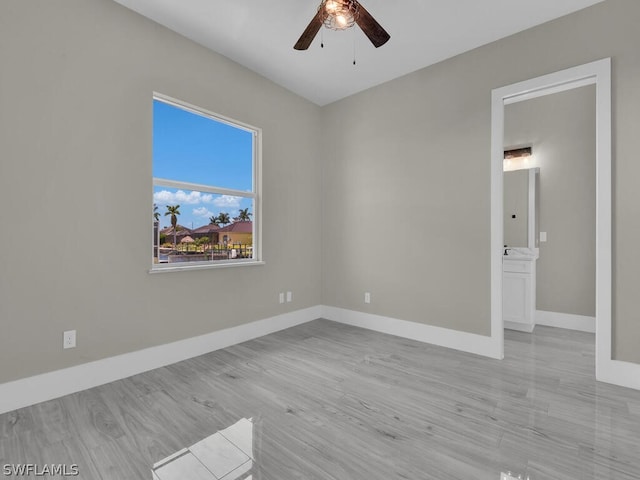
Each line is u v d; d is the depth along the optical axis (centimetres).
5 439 159
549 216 372
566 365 256
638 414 183
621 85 217
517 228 379
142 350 242
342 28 190
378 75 331
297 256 376
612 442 158
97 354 219
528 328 346
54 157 200
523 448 154
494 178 271
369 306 361
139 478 135
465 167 288
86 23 213
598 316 226
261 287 335
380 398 203
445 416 182
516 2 225
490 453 151
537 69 250
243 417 181
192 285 275
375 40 199
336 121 391
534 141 380
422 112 316
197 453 150
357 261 371
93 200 217
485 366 254
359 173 368
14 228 186
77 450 152
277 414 184
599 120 223
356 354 281
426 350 291
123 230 232
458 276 293
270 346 302
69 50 206
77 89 209
